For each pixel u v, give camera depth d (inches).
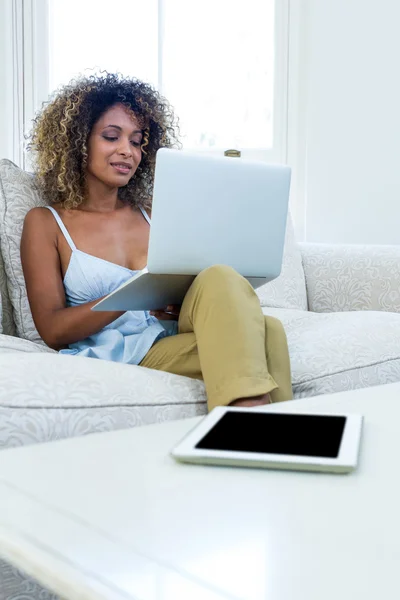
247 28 131.1
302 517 21.4
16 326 69.9
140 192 73.7
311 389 58.0
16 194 70.2
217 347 48.8
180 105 138.5
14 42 147.8
